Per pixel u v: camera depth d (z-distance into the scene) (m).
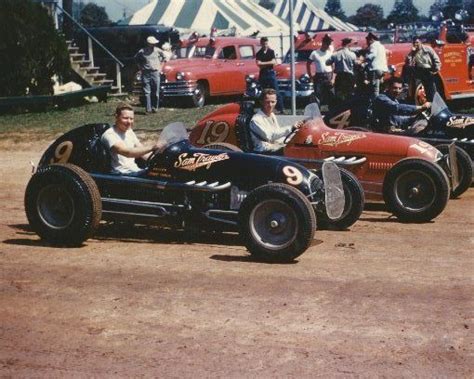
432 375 4.96
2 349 5.46
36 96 21.67
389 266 7.59
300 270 7.42
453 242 8.77
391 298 6.52
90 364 5.18
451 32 21.06
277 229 7.66
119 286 6.89
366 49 18.17
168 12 35.44
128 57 28.14
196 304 6.38
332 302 6.41
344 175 9.40
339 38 23.48
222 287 6.84
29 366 5.16
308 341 5.56
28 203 8.43
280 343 5.52
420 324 5.89
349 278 7.14
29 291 6.77
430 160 10.12
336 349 5.41
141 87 22.86
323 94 20.45
